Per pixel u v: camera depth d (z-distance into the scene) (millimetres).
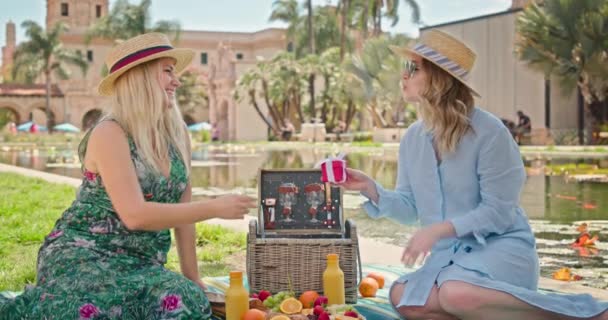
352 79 35062
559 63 26312
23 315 2529
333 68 41125
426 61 2902
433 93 2883
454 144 2867
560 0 25703
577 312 2664
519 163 2871
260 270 3271
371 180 3127
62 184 10844
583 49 25641
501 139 2846
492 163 2830
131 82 2680
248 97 47000
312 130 37656
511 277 2783
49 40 49062
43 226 6180
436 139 2930
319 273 3266
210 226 5816
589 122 27703
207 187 11344
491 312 2660
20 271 4301
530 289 2859
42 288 2553
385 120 38906
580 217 7086
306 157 21719
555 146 26984
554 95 31500
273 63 41750
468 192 2902
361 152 24281
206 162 19109
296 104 41656
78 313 2467
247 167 16781
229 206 2580
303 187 3459
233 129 47156
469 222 2770
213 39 63281
